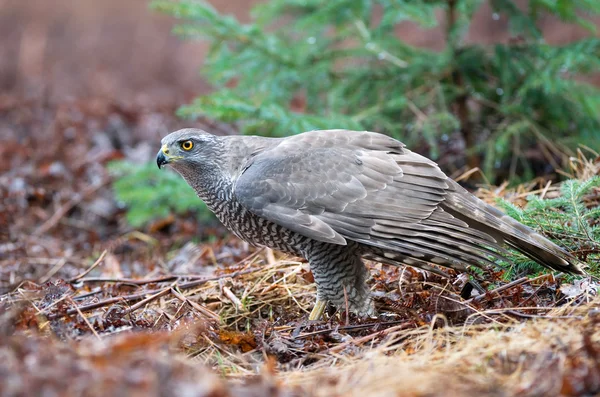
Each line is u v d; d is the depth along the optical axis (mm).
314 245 8875
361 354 7488
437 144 14102
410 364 6910
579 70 13297
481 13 25125
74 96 21750
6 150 16422
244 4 27531
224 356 8031
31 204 14938
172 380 5859
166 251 13539
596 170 10781
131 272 12406
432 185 8664
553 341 6898
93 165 15922
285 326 8734
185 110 12461
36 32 26422
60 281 9711
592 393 6066
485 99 13781
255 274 10266
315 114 14305
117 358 6109
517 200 10844
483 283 9078
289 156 8969
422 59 13938
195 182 9742
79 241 13938
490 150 13078
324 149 9000
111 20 27516
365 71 14125
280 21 17859
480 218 8695
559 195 10828
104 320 8484
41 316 8336
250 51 14164
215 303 9555
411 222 8523
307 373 7184
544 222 9492
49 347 6469
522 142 13594
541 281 8773
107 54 25688
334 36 14367
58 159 16281
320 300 9125
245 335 8289
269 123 12703
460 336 7523
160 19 27547
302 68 14109
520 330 7316
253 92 14203
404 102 13359
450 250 8258
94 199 15094
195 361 7742
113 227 14602
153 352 6301
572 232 9273
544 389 6145
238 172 9422
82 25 27141
